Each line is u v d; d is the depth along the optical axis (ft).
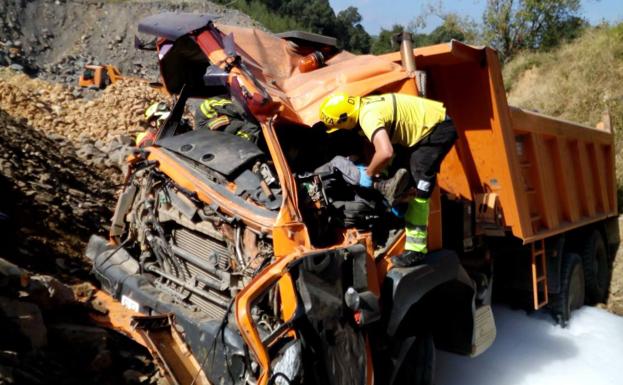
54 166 24.81
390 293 12.89
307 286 11.03
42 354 12.13
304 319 11.01
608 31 47.96
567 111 43.86
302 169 14.69
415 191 13.78
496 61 17.04
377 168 12.94
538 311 23.32
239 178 13.56
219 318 13.08
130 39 79.82
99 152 31.60
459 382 17.71
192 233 14.24
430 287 13.78
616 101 41.93
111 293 15.48
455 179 18.69
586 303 26.45
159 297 14.10
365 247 12.39
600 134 25.96
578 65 46.78
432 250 15.01
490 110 17.29
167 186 14.64
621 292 27.09
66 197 22.12
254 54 15.71
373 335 12.82
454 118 18.10
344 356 11.49
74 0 82.38
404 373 14.38
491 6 74.43
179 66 17.21
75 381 12.05
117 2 84.69
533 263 20.88
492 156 17.88
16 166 21.77
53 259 17.24
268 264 12.24
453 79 17.65
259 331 11.96
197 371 12.55
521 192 18.48
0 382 10.37
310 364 10.97
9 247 16.44
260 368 11.38
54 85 48.98
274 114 13.48
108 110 41.73
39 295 13.56
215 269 13.35
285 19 136.56
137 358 13.80
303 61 16.12
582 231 25.70
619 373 19.60
